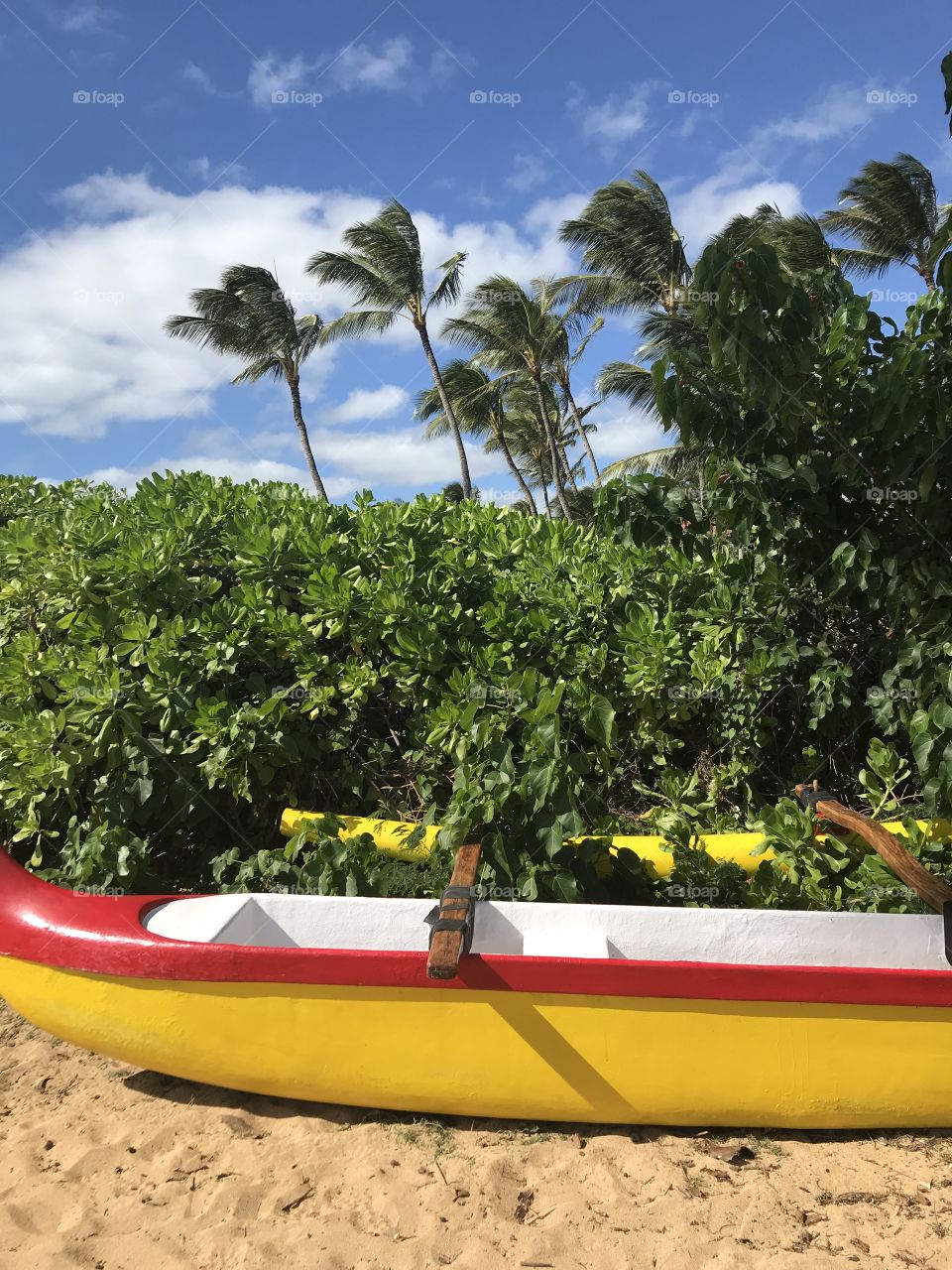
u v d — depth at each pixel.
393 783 5.59
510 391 37.12
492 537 6.62
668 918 3.82
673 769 5.48
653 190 25.33
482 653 5.21
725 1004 3.13
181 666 5.12
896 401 4.02
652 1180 3.06
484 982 3.18
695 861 4.44
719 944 3.80
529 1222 2.87
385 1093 3.34
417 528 6.38
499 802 4.07
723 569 5.40
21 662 5.28
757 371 4.08
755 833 4.67
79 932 3.45
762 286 4.03
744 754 5.37
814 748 5.33
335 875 4.43
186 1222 2.85
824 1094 3.16
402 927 3.88
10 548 6.05
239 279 31.42
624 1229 2.82
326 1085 3.36
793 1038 3.13
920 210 24.00
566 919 3.84
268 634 5.42
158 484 6.90
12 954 3.52
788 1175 3.09
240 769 4.96
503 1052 3.22
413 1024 3.24
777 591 5.04
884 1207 2.92
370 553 6.07
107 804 4.82
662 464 26.31
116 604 5.54
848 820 3.75
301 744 5.21
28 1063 3.87
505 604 5.64
